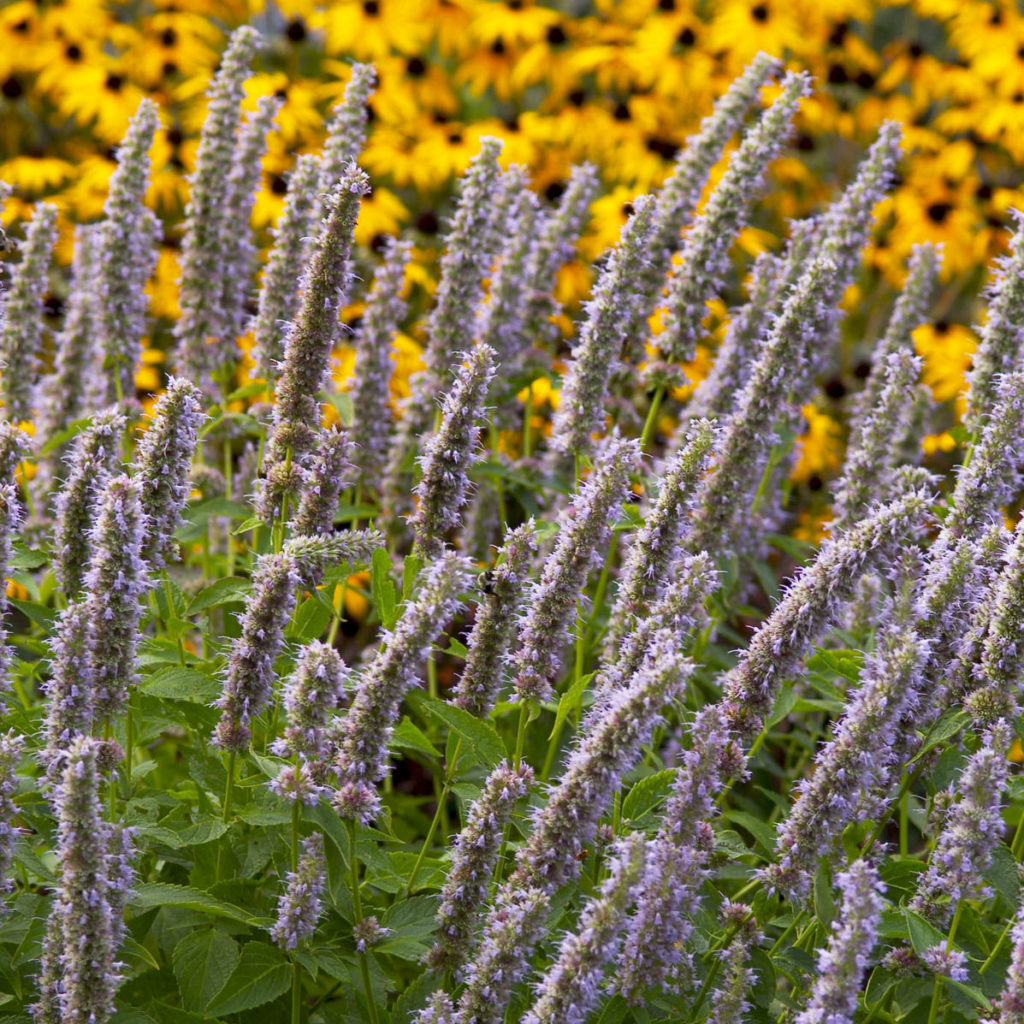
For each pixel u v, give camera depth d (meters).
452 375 8.84
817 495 12.48
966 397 8.20
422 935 5.81
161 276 12.34
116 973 5.35
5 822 5.25
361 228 12.35
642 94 14.38
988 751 5.59
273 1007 6.38
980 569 6.24
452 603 5.46
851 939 4.82
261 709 5.79
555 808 5.38
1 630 5.90
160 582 7.15
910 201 13.80
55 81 13.65
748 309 8.81
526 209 9.37
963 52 14.79
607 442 8.05
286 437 6.79
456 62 16.08
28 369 8.70
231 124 8.83
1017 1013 5.20
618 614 6.68
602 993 5.52
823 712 9.20
